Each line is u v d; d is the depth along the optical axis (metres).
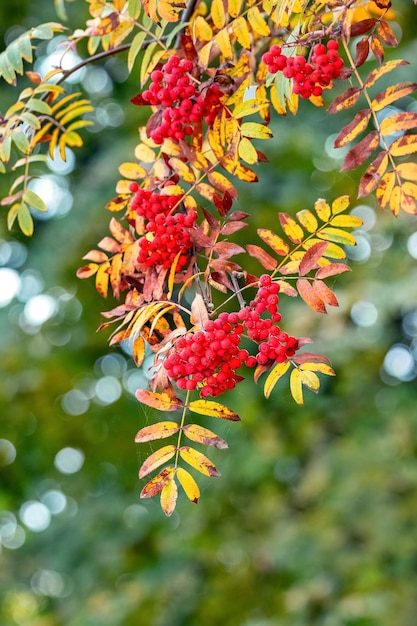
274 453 7.59
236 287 2.23
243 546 7.69
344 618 6.43
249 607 7.49
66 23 6.90
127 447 8.58
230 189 2.28
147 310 2.18
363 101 6.96
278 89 2.27
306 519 7.38
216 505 8.10
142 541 8.20
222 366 2.11
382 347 7.54
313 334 7.10
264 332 2.11
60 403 8.34
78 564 8.19
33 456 8.59
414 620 6.39
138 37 2.38
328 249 2.25
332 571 6.89
